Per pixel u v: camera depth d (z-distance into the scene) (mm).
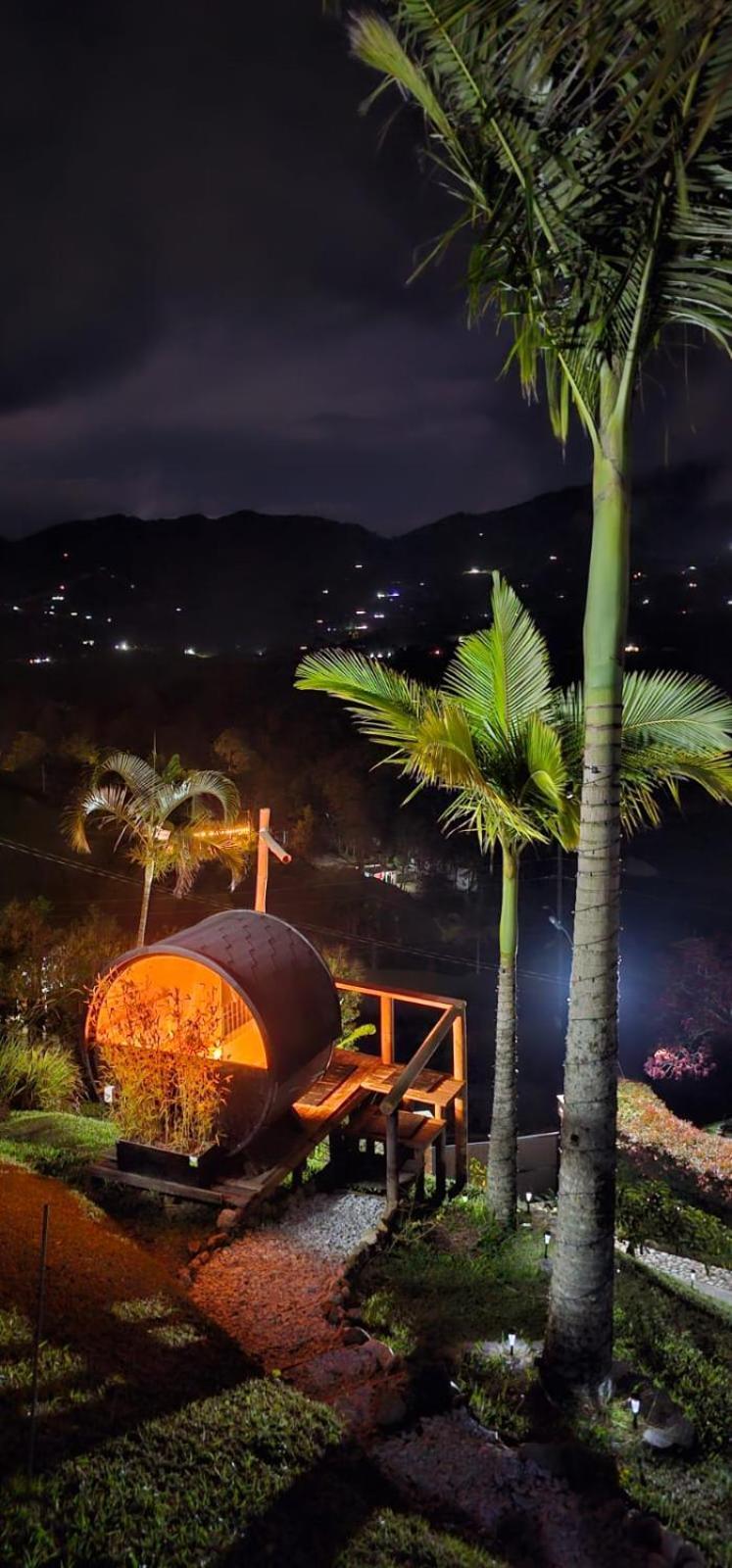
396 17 5605
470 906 60281
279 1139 9969
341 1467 5914
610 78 4727
